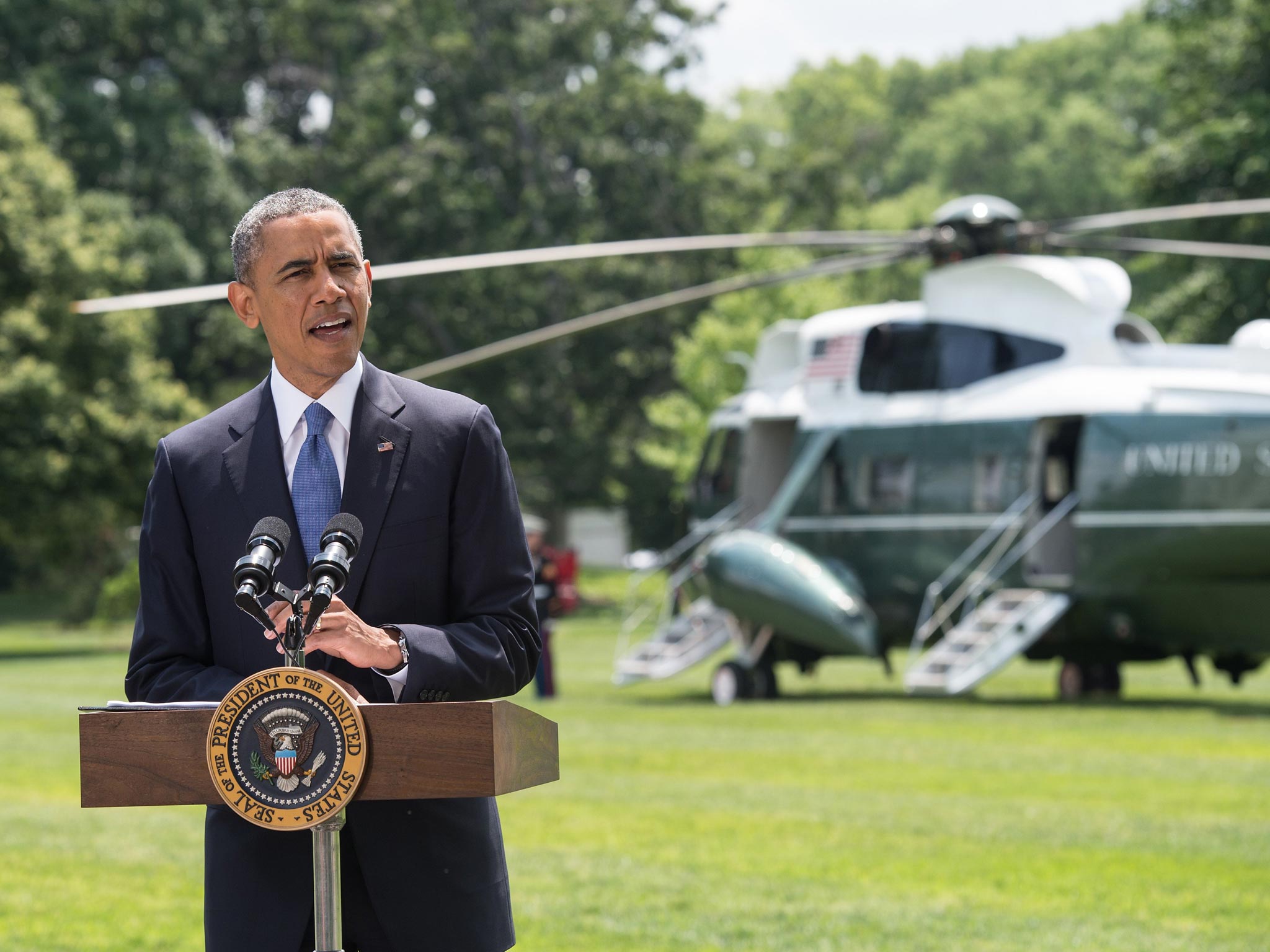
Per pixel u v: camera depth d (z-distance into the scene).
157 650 6.43
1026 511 36.91
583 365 95.69
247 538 6.34
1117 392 35.56
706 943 12.79
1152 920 13.56
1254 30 64.31
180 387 69.88
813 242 33.56
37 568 106.81
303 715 5.38
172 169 94.88
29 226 66.44
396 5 98.75
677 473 83.75
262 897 6.09
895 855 16.80
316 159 94.62
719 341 81.56
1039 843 17.50
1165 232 117.94
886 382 40.22
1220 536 33.81
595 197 99.25
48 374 63.78
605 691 41.91
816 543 40.97
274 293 6.18
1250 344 34.25
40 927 13.62
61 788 22.38
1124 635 36.38
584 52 100.31
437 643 5.95
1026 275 37.25
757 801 20.62
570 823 18.92
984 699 38.34
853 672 50.59
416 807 6.17
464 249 92.81
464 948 6.18
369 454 6.32
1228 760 24.70
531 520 38.66
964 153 171.25
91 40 96.12
